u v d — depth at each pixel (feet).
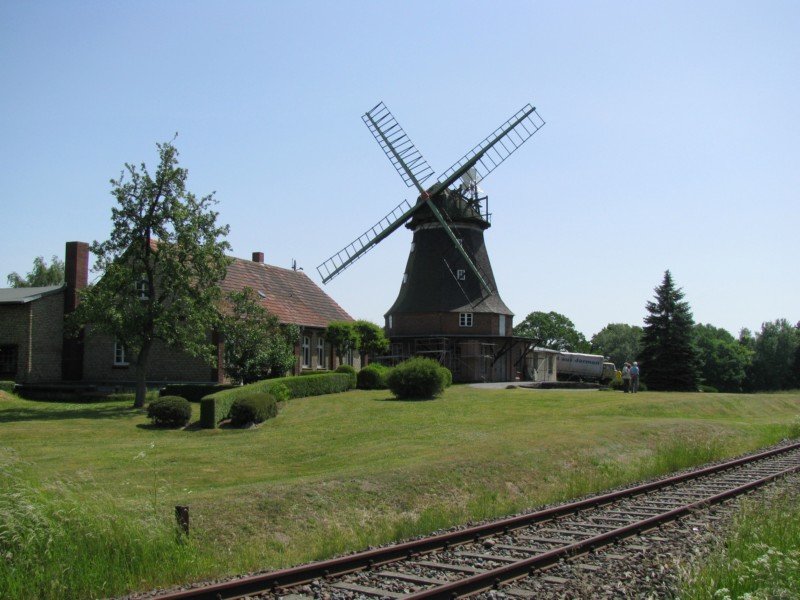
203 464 63.77
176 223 104.27
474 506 47.57
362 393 127.65
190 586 29.86
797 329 364.79
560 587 28.55
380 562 32.50
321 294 177.47
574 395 125.90
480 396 121.29
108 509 34.47
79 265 139.95
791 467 61.93
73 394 121.90
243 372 116.37
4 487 33.91
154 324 106.01
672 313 214.07
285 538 41.27
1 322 132.36
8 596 27.50
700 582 26.17
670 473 62.44
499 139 173.27
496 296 183.21
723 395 138.31
